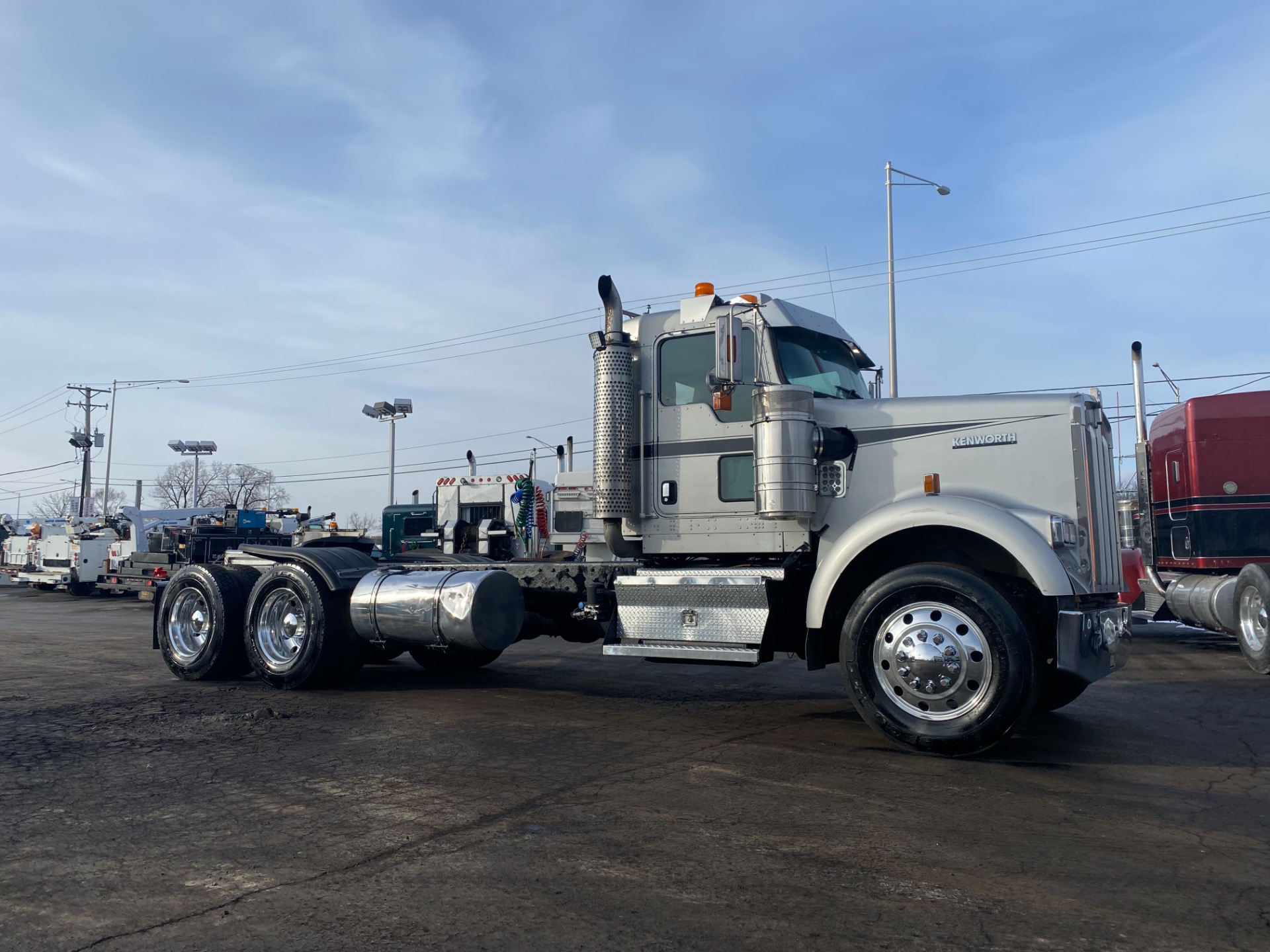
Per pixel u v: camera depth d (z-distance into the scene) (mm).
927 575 5613
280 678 8305
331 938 3086
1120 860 3832
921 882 3584
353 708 7395
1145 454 12641
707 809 4535
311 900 3398
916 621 5648
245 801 4695
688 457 6953
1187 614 11797
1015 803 4660
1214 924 3203
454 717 7023
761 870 3705
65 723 6785
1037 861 3814
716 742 6105
